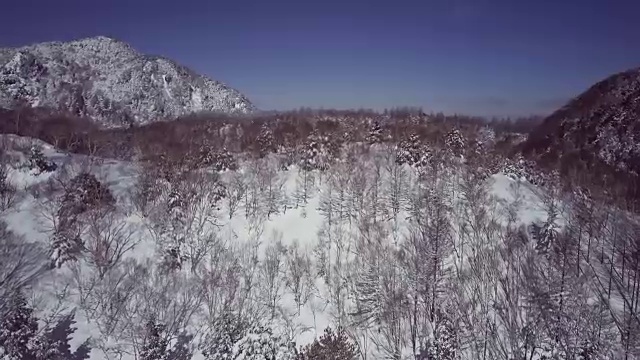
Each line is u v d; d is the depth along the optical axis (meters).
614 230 58.09
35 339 39.25
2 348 38.31
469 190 64.06
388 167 71.56
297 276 51.69
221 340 43.44
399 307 48.03
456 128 85.94
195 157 73.56
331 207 62.53
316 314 49.94
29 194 60.50
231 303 48.69
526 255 54.56
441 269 51.47
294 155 78.00
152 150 80.56
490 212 62.72
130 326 44.66
